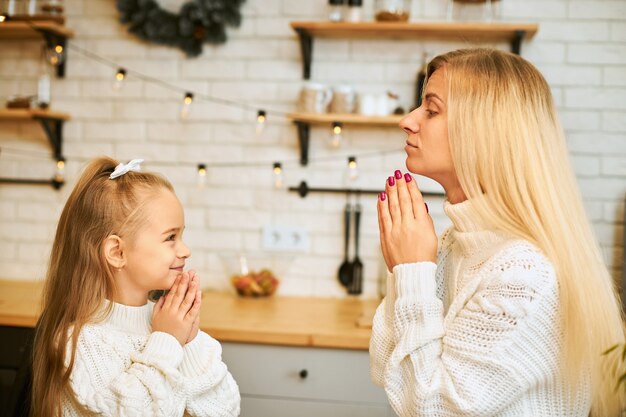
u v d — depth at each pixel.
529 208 1.14
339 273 2.78
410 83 2.73
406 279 1.18
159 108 2.88
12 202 2.98
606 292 1.15
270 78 2.81
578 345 1.10
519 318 1.07
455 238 1.29
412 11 2.72
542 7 2.64
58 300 1.34
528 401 1.13
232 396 1.42
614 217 2.63
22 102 2.83
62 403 1.29
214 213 2.87
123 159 2.90
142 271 1.33
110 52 2.89
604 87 2.63
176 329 1.31
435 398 1.11
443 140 1.23
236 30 2.82
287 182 2.82
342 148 2.78
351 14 2.60
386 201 1.28
